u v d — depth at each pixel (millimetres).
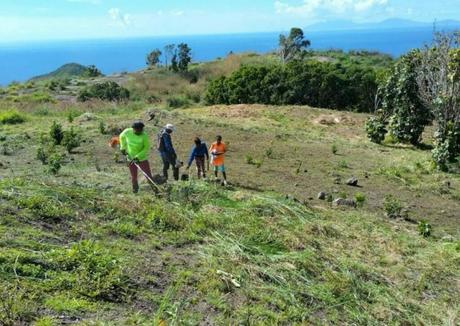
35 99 38844
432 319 6973
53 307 5105
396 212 12523
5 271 5457
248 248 7777
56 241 6648
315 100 33594
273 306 6270
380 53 58938
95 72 68312
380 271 8227
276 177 15711
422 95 21766
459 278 8578
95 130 21406
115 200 8773
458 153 19141
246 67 35844
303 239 8680
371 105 33188
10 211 7133
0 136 20047
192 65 62344
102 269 5945
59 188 8672
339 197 13648
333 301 6750
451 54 19906
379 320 6652
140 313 5480
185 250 7395
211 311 5844
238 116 27531
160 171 15250
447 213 13500
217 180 13898
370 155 20453
